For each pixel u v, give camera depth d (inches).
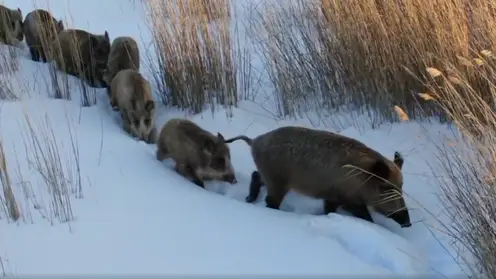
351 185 216.8
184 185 239.8
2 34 394.6
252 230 204.2
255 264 183.6
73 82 333.7
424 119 283.4
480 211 184.1
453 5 274.1
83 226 201.9
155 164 256.7
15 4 494.6
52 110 293.3
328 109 308.3
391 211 212.8
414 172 242.8
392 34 288.2
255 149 234.5
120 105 290.4
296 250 191.9
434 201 222.7
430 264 190.2
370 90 297.0
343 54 302.8
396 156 227.9
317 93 315.6
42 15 367.9
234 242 195.9
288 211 233.6
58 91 314.3
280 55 313.3
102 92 333.1
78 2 490.3
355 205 220.4
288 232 203.2
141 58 383.6
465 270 182.7
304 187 226.4
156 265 181.8
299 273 179.2
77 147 251.8
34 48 368.2
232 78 315.6
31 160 242.8
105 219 207.2
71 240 193.6
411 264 184.5
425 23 280.5
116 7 476.7
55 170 224.7
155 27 321.4
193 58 311.3
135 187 231.6
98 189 227.6
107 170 242.8
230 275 177.5
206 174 247.6
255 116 307.4
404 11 289.6
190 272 178.5
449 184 225.9
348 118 297.7
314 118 302.8
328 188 221.6
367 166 214.2
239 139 257.3
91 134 276.1
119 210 213.9
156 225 204.5
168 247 191.6
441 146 256.2
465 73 263.1
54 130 272.7
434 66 272.8
